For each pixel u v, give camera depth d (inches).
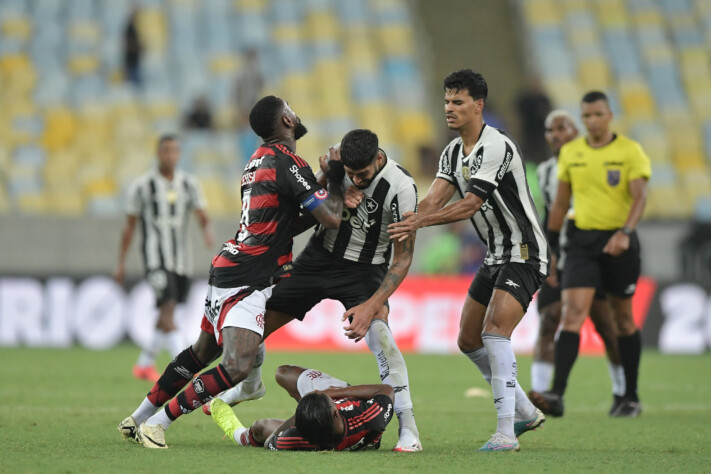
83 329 1872.5
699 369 1631.4
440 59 3174.2
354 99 2871.6
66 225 1925.4
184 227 1365.7
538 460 681.0
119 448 706.2
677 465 671.1
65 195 2359.7
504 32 3275.1
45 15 2947.8
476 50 3201.3
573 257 1011.9
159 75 2834.6
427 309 1937.7
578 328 1000.2
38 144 2546.8
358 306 720.3
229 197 2420.0
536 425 785.6
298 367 768.3
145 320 1893.5
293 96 2854.3
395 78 2952.8
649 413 1066.7
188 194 1364.4
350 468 615.8
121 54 2874.0
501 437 733.3
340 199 730.8
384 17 3129.9
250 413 1003.9
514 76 3112.7
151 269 1342.3
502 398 737.0
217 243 1978.3
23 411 965.2
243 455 670.5
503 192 743.7
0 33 2856.8
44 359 1596.9
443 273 2033.7
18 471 591.5
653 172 2691.9
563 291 1015.0
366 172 712.4
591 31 3142.2
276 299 774.5
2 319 1860.2
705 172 2758.4
